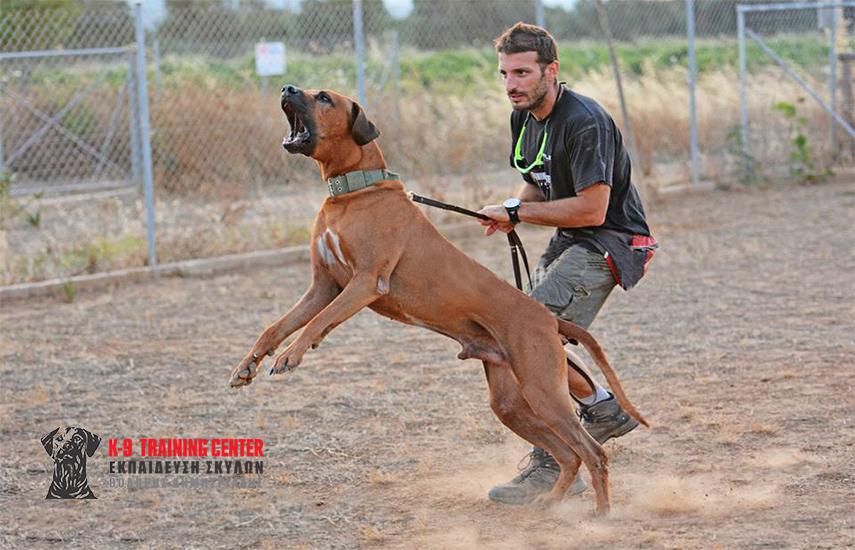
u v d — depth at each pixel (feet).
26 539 20.07
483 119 69.82
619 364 30.86
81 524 20.80
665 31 81.76
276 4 67.21
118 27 65.57
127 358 33.30
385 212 20.03
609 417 22.07
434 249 20.33
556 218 20.88
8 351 33.96
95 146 67.00
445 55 84.02
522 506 21.06
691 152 67.92
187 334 36.37
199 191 61.46
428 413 27.14
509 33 21.03
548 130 21.43
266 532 20.15
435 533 19.77
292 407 27.94
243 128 63.26
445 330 20.88
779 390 27.43
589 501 21.22
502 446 24.66
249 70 70.85
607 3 80.64
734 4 80.33
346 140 20.25
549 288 21.74
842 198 59.82
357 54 54.44
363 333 35.86
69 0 67.77
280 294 42.60
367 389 29.37
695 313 36.55
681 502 20.48
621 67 71.92
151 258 47.11
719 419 25.23
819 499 20.29
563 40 91.50
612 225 21.90
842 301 37.01
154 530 20.44
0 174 56.85
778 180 67.00
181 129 61.82
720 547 18.30
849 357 30.04
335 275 20.62
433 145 66.64
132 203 60.13
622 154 21.77
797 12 74.02
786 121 69.97
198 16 66.74
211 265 47.67
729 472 22.11
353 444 24.98
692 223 54.54
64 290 43.47
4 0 61.57
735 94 70.64
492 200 56.29
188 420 27.12
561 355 20.12
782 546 18.22
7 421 26.96
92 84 64.44
